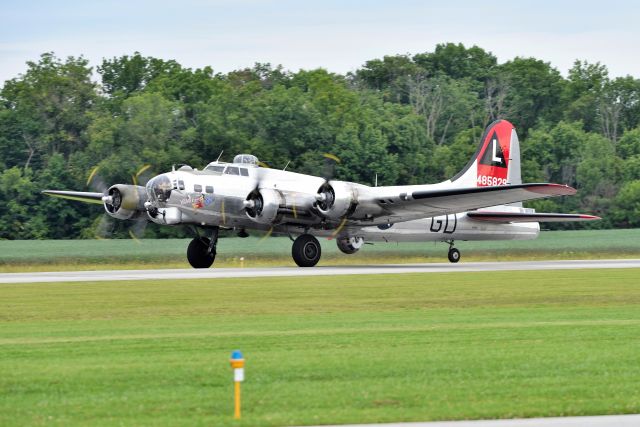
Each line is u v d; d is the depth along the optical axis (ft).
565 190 341.21
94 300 241.55
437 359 148.97
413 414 116.16
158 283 289.12
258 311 219.41
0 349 159.12
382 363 145.69
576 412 117.60
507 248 531.50
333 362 146.41
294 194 359.46
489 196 354.13
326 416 115.24
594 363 146.10
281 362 146.30
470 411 117.60
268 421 113.19
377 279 307.78
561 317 207.31
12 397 124.36
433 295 257.14
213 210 353.10
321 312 217.77
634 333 177.99
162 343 165.37
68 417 114.93
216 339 170.30
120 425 111.45
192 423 112.37
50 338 172.86
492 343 165.07
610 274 339.16
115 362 146.30
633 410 118.62
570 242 574.97
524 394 126.00
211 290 267.80
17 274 338.75
